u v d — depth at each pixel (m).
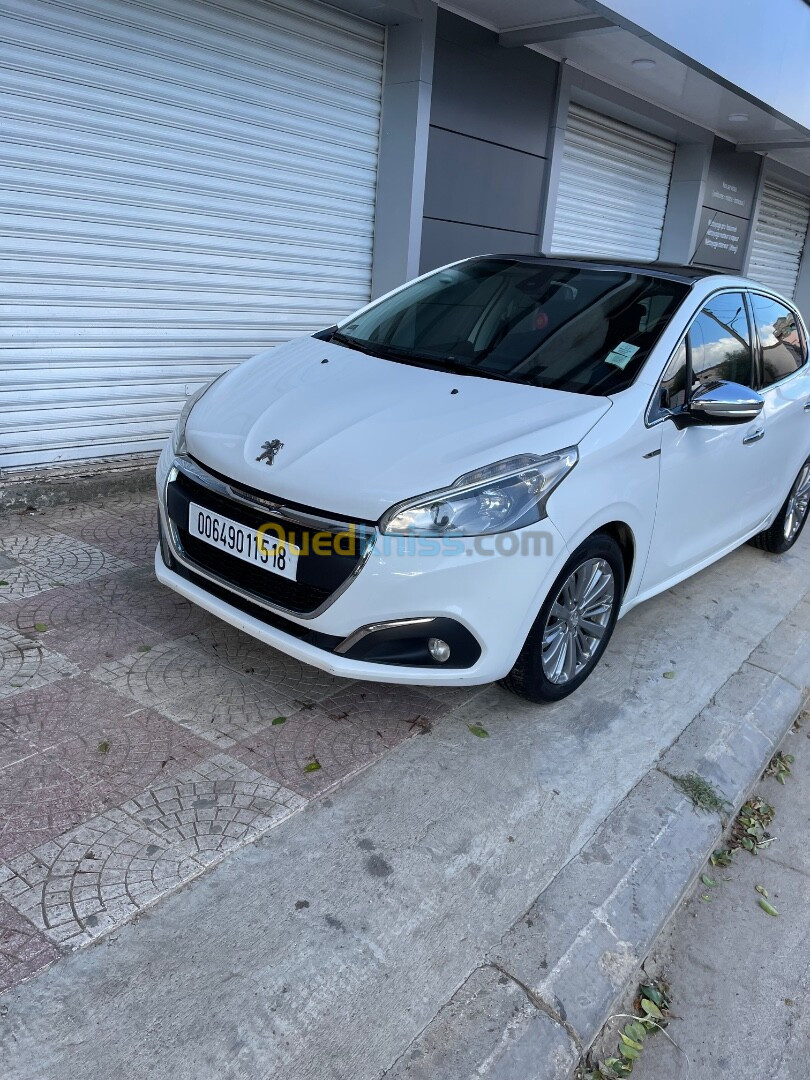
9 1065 1.73
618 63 7.70
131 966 1.98
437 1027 1.97
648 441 3.25
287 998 1.97
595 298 3.79
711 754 3.27
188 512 3.03
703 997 2.40
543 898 2.41
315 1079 1.80
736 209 11.83
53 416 4.95
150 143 4.96
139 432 5.43
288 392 3.24
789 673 4.04
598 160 9.14
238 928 2.13
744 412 3.42
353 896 2.29
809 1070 2.22
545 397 3.15
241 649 3.40
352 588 2.62
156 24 4.78
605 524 3.16
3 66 4.21
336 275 6.50
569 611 3.15
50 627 3.41
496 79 6.95
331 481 2.68
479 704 3.30
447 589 2.64
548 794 2.85
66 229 4.70
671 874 2.66
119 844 2.32
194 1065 1.79
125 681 3.09
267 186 5.73
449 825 2.62
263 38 5.38
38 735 2.73
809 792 3.40
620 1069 2.12
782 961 2.56
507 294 3.93
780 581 5.22
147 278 5.19
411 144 6.30
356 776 2.76
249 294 5.87
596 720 3.34
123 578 3.92
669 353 3.48
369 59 6.19
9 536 4.30
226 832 2.42
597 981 2.22
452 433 2.85
